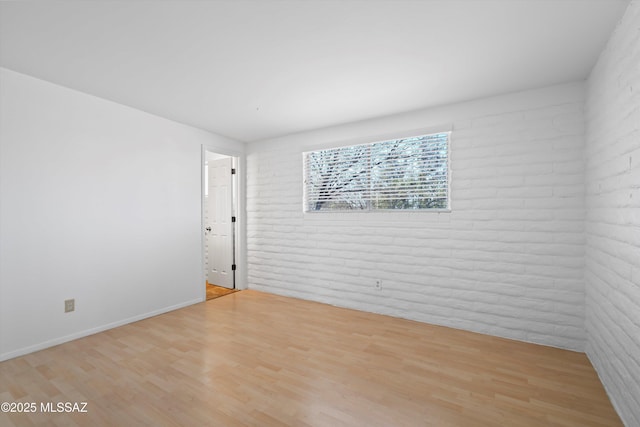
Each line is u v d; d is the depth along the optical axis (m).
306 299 4.06
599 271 2.12
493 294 2.85
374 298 3.52
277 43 2.02
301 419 1.71
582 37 1.91
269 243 4.41
